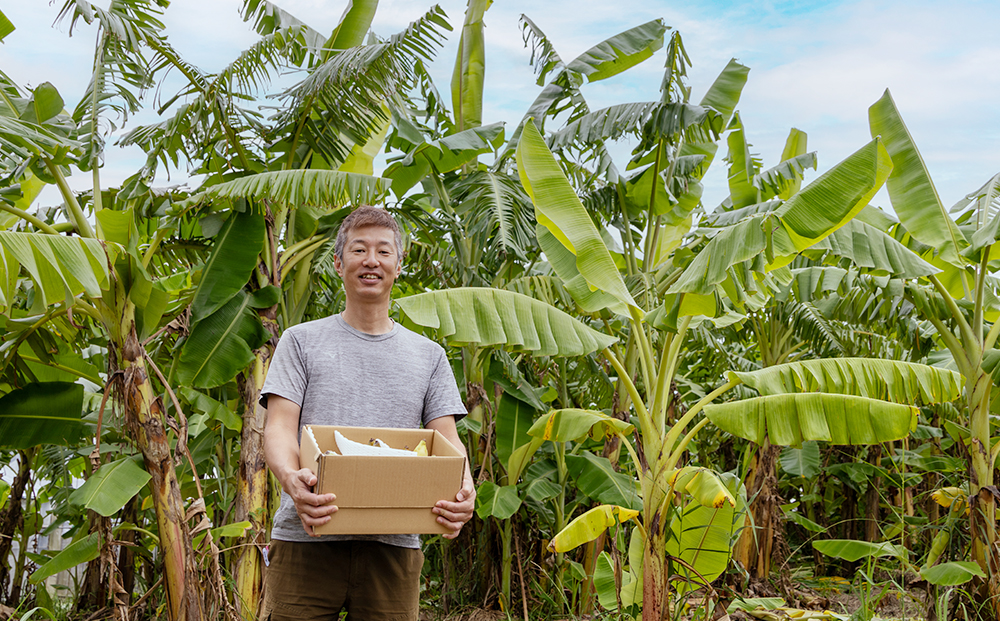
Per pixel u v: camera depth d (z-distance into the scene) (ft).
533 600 15.05
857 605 16.70
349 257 6.51
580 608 15.01
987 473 12.93
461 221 15.28
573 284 12.21
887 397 12.00
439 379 6.90
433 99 18.08
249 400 12.53
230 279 12.44
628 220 16.63
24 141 9.46
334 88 13.21
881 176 9.75
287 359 6.40
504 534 14.96
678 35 14.39
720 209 19.24
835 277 14.79
